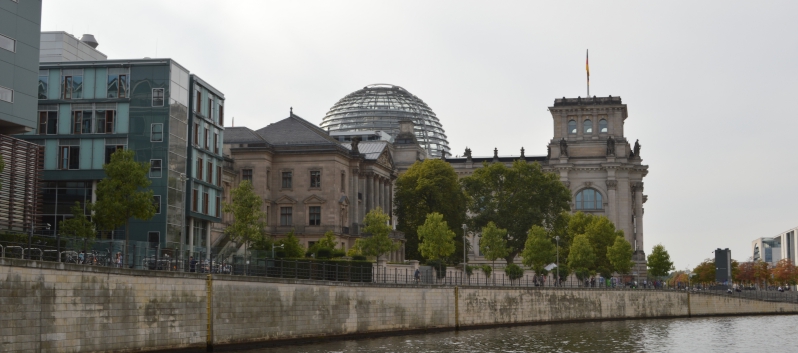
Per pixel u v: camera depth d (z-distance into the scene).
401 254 160.62
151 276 61.16
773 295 161.12
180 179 101.31
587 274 147.00
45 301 52.66
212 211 111.94
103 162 98.94
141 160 98.50
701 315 145.00
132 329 59.34
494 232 146.75
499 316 107.56
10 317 50.25
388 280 103.12
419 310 94.06
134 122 99.19
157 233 97.38
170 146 99.25
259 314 71.94
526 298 112.88
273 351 69.62
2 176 77.19
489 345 82.06
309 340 77.75
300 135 160.88
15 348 50.53
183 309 64.06
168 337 62.56
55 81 100.56
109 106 99.81
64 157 99.50
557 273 131.75
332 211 155.62
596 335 97.69
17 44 76.62
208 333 66.38
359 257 107.75
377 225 126.00
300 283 77.00
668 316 139.38
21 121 76.94
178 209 100.75
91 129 99.75
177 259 67.44
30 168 82.00
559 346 83.56
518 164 180.75
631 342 90.25
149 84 99.62
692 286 168.75
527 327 107.94
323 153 156.75
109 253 60.72
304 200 156.38
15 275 50.62
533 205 177.75
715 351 82.62
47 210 98.88
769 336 99.81
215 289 67.19
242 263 75.19
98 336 56.50
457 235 165.75
